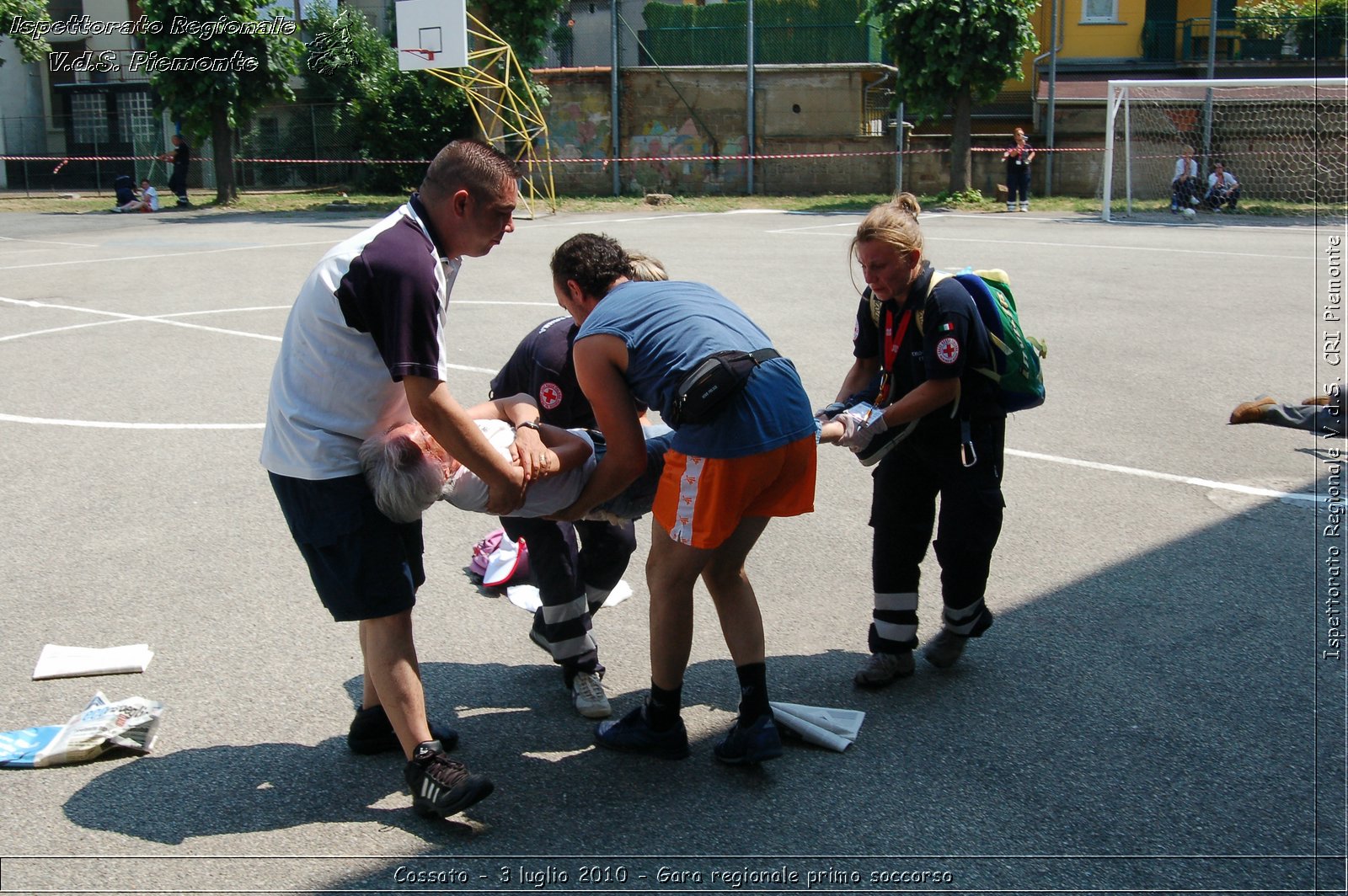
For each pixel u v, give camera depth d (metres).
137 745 3.58
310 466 3.15
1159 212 23.58
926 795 3.35
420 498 3.10
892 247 3.68
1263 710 3.81
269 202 27.17
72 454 6.82
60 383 8.51
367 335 3.09
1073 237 18.42
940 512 3.95
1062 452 6.85
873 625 4.05
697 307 3.31
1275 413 7.08
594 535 4.11
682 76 28.70
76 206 26.50
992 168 27.81
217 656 4.28
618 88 28.75
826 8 28.12
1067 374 8.76
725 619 3.46
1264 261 15.09
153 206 25.45
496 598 4.86
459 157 3.12
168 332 10.45
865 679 3.98
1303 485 6.19
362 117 29.05
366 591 3.16
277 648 4.34
